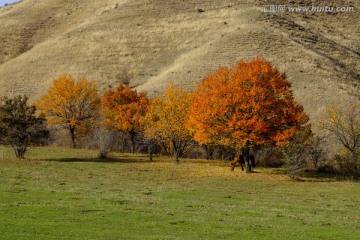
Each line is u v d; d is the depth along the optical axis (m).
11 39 190.38
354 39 176.38
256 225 27.36
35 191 37.00
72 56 162.75
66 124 107.31
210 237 23.77
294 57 130.12
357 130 66.00
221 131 58.69
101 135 78.19
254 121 56.25
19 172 51.41
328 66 128.88
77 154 80.00
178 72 131.12
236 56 132.88
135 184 46.81
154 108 76.44
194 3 195.25
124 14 192.75
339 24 190.88
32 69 157.00
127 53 160.12
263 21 161.62
